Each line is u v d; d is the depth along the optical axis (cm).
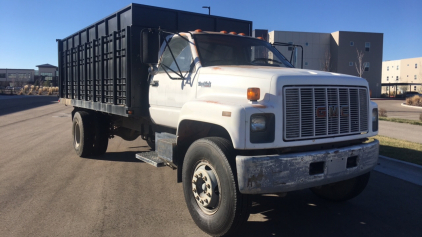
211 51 514
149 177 648
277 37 4509
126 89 581
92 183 608
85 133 783
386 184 604
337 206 506
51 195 542
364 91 434
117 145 993
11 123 1576
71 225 429
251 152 379
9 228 420
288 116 370
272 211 487
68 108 2541
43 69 9000
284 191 361
